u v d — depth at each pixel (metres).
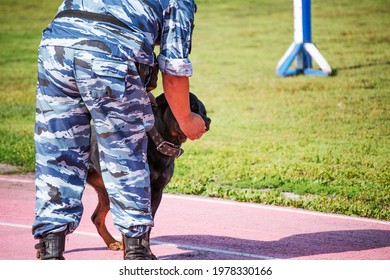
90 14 8.05
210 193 14.72
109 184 8.27
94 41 7.91
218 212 13.43
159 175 9.36
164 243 11.37
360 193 14.70
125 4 8.07
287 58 30.44
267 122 22.97
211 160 17.88
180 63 8.15
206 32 40.38
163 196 14.55
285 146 19.59
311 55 30.36
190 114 8.57
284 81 29.39
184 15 8.22
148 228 8.46
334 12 43.28
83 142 8.39
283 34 39.31
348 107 24.77
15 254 10.48
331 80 29.19
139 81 8.10
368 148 19.20
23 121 23.09
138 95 8.13
